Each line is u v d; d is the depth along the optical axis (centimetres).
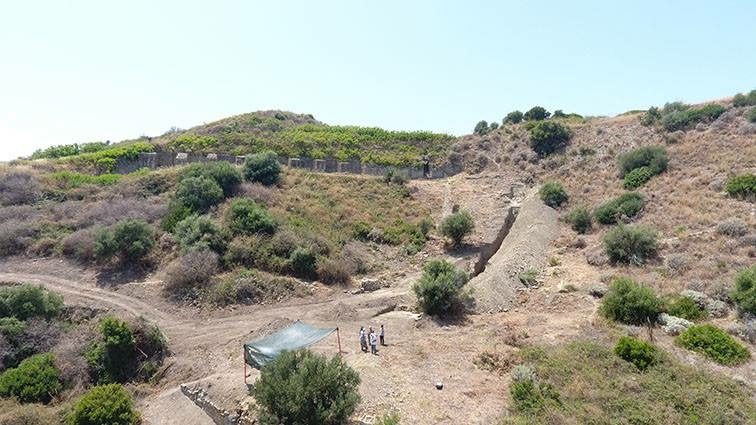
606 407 1748
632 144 5469
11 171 4919
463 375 2083
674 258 3073
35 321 2948
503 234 4694
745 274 2547
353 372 1767
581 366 2012
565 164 5678
